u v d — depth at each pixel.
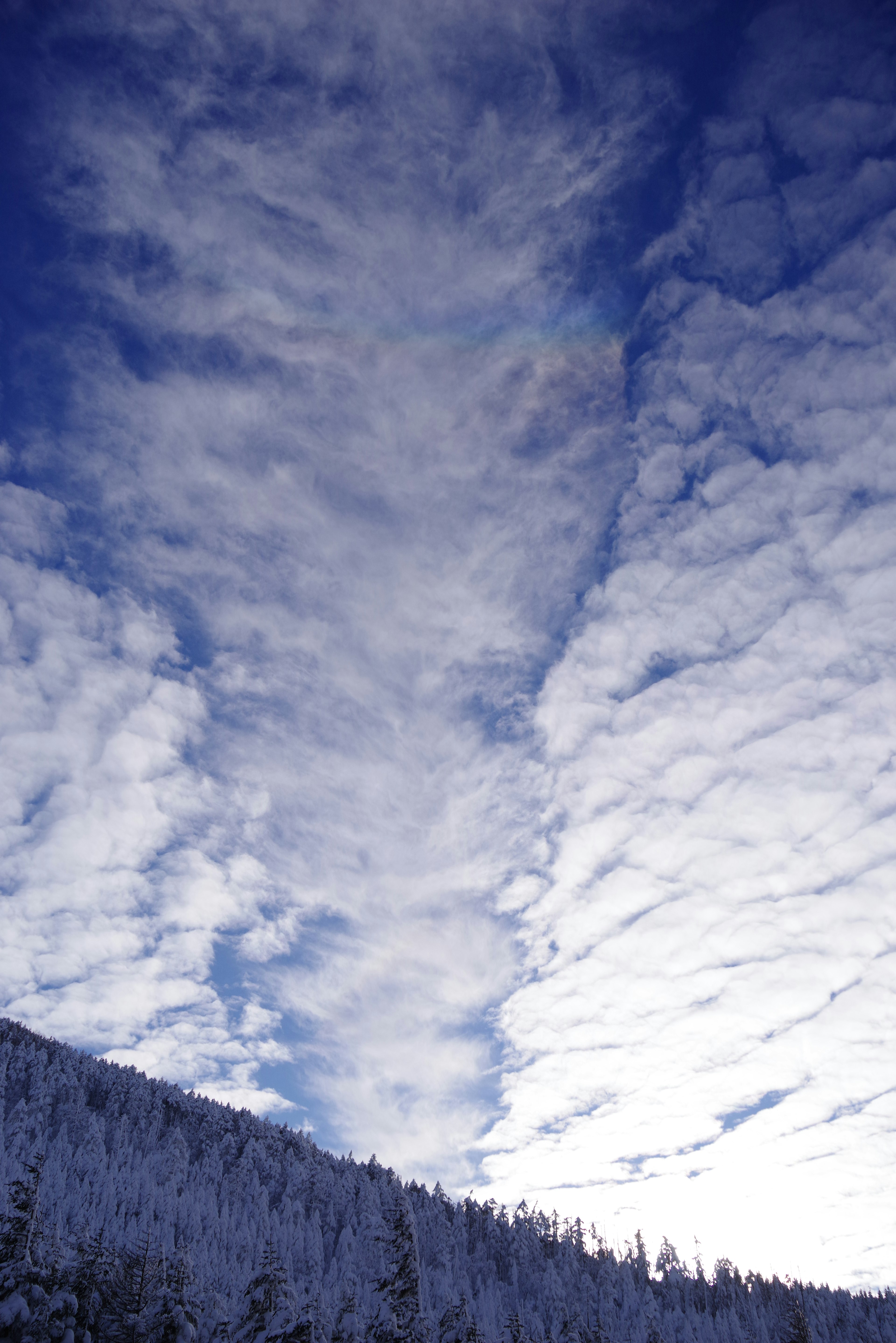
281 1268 49.31
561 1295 118.12
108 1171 127.50
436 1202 159.62
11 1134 132.75
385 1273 50.16
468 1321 54.38
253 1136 178.62
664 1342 106.12
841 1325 130.62
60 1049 187.00
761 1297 142.38
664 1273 146.00
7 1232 44.69
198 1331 46.94
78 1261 48.69
